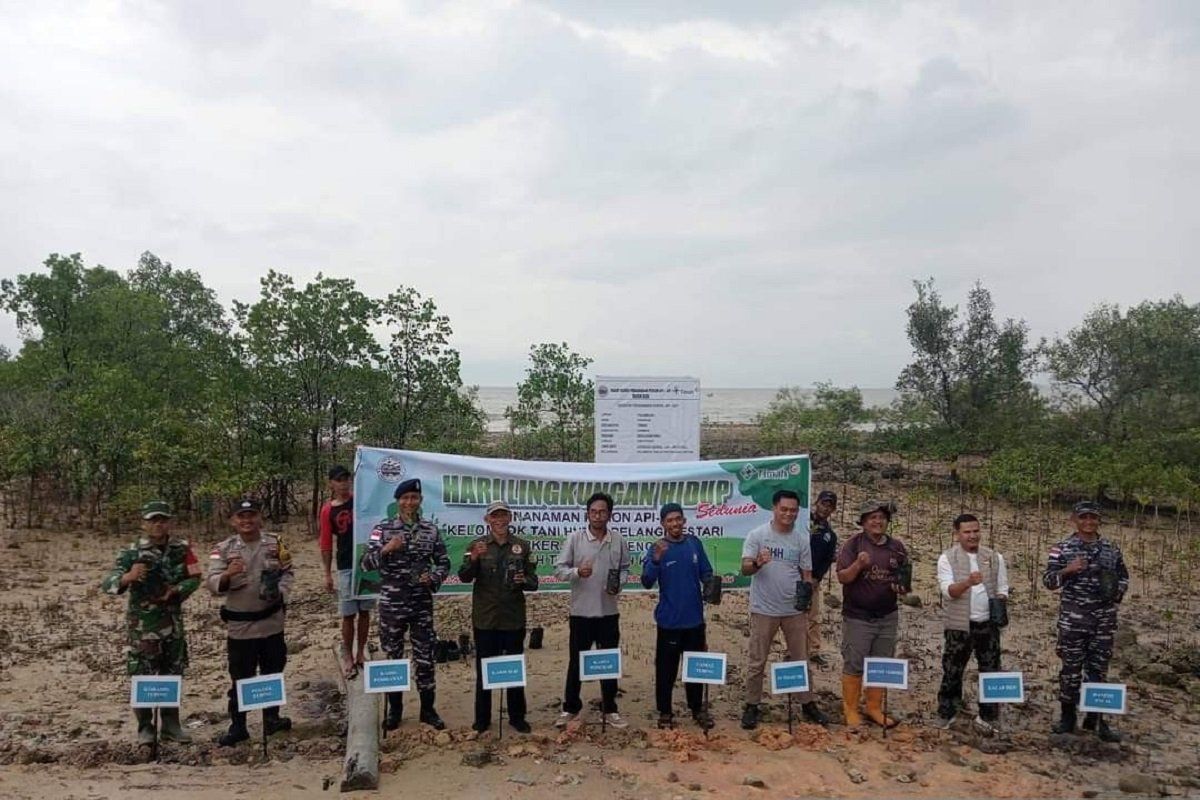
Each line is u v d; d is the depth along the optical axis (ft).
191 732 26.63
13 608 43.42
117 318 80.59
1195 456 82.02
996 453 91.81
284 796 20.18
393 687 23.61
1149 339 88.99
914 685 32.24
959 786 21.80
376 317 66.08
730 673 32.86
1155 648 38.96
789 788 21.27
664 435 35.27
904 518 77.97
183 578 24.94
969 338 102.53
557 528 30.71
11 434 68.54
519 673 23.90
